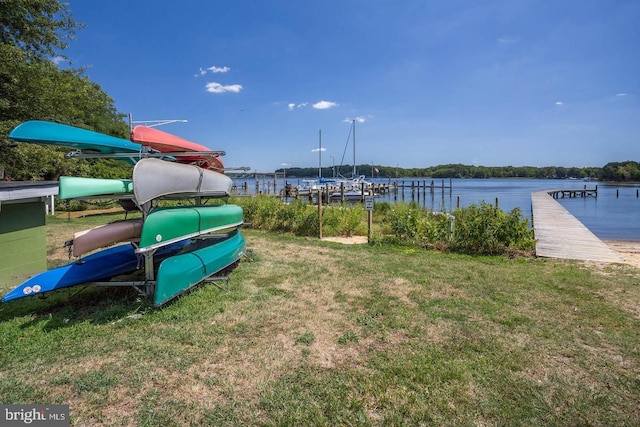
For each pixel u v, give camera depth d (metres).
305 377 2.78
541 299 4.60
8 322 3.79
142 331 3.55
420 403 2.47
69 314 4.04
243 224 7.27
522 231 7.85
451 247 8.10
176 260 4.44
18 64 9.09
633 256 8.45
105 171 19.73
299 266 6.30
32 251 5.48
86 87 12.59
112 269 4.56
